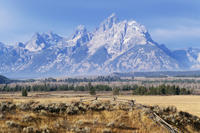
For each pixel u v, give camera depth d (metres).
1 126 44.38
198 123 67.69
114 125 54.97
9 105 55.66
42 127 47.09
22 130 44.69
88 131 49.22
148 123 58.97
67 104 61.56
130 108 65.94
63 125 50.75
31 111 55.31
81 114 58.78
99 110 62.84
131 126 56.56
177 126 62.53
